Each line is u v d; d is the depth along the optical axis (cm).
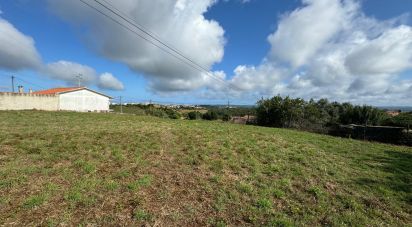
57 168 623
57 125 1396
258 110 2941
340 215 505
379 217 514
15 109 2688
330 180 704
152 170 670
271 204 524
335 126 2247
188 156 834
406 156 1120
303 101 2683
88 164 661
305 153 1014
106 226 402
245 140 1209
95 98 3859
